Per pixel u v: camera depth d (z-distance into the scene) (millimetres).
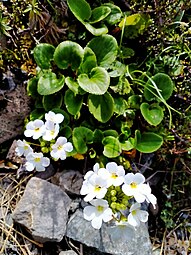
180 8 142
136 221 114
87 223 130
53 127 126
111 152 131
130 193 114
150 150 133
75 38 142
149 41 145
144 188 116
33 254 127
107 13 136
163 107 139
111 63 136
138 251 127
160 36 143
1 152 143
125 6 147
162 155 144
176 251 138
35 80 136
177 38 144
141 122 141
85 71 133
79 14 134
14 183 139
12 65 141
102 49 136
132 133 143
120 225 116
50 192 130
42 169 127
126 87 136
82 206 134
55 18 141
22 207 127
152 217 144
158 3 139
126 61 149
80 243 128
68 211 132
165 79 136
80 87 130
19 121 142
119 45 144
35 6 138
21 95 140
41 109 139
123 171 117
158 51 145
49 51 135
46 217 126
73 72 136
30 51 144
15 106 140
